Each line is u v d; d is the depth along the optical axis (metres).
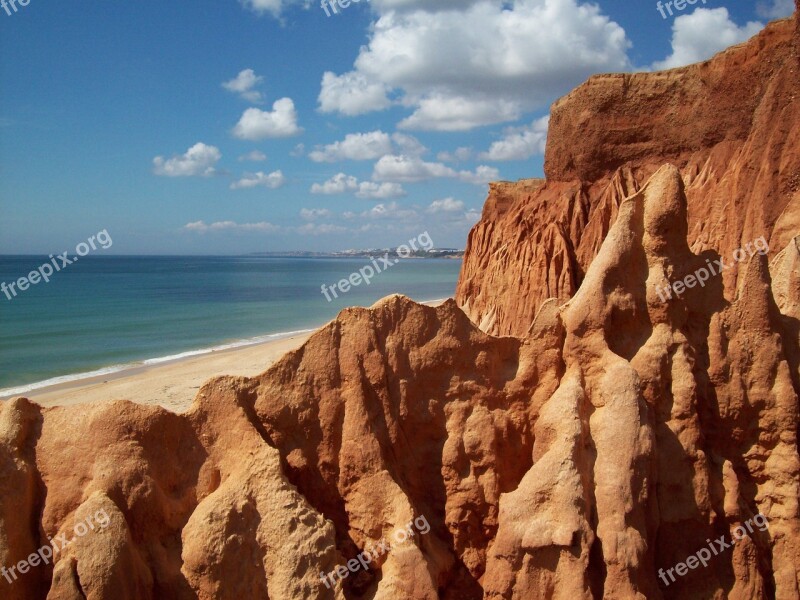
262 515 11.60
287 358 13.28
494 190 61.22
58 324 78.00
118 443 11.85
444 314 13.91
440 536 13.51
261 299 115.06
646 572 12.15
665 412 13.55
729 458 14.05
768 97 28.84
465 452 13.53
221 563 11.23
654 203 14.32
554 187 50.09
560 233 42.06
